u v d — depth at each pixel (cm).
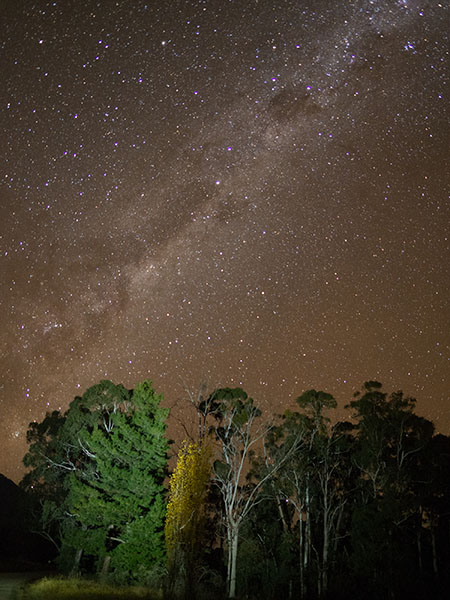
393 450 4381
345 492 4525
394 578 3600
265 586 4028
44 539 5316
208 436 3259
